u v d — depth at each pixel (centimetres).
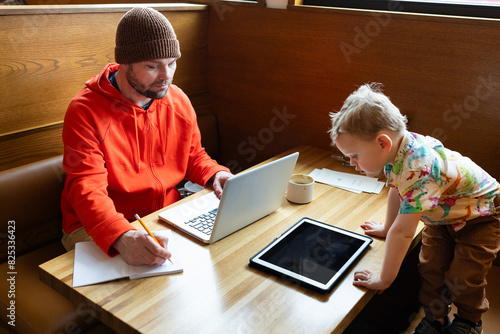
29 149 167
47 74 166
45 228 167
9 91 157
